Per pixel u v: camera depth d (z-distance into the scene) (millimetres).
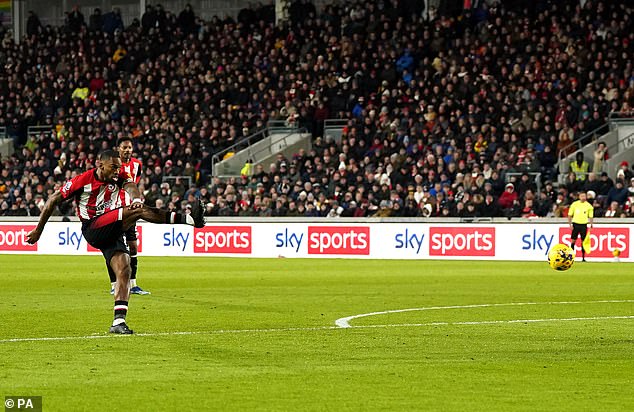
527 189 72062
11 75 104125
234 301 37062
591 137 80188
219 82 94375
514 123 80625
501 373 19922
